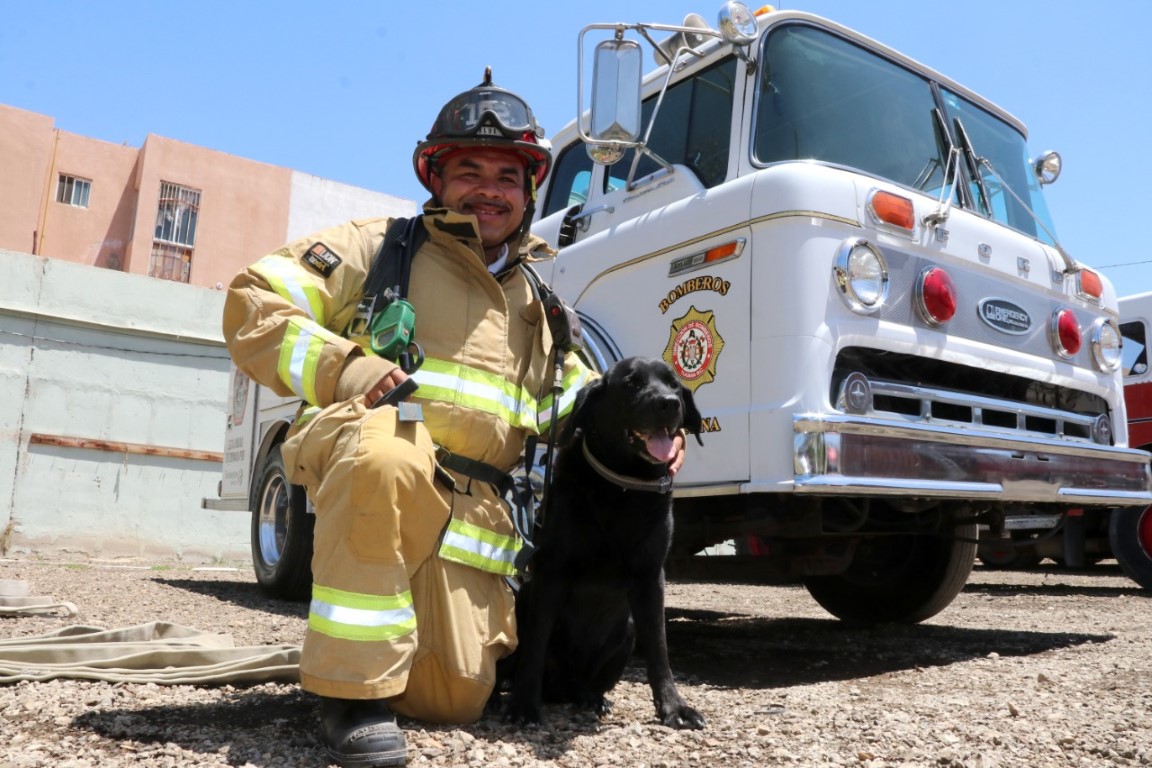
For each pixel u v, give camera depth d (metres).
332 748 2.08
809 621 6.16
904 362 4.12
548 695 3.00
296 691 2.84
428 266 2.65
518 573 2.57
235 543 13.45
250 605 6.11
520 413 2.71
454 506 2.51
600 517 2.76
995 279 4.41
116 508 12.70
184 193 20.69
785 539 4.25
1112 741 2.60
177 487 13.13
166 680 2.89
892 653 4.56
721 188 4.00
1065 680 3.68
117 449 12.74
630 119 3.75
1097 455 4.68
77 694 2.68
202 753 2.14
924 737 2.58
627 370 2.83
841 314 3.71
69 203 19.77
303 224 22.17
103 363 12.78
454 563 2.48
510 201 2.80
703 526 4.16
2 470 12.03
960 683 3.64
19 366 12.25
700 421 3.03
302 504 6.06
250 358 2.39
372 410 2.24
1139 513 8.60
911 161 4.56
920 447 3.79
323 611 2.14
